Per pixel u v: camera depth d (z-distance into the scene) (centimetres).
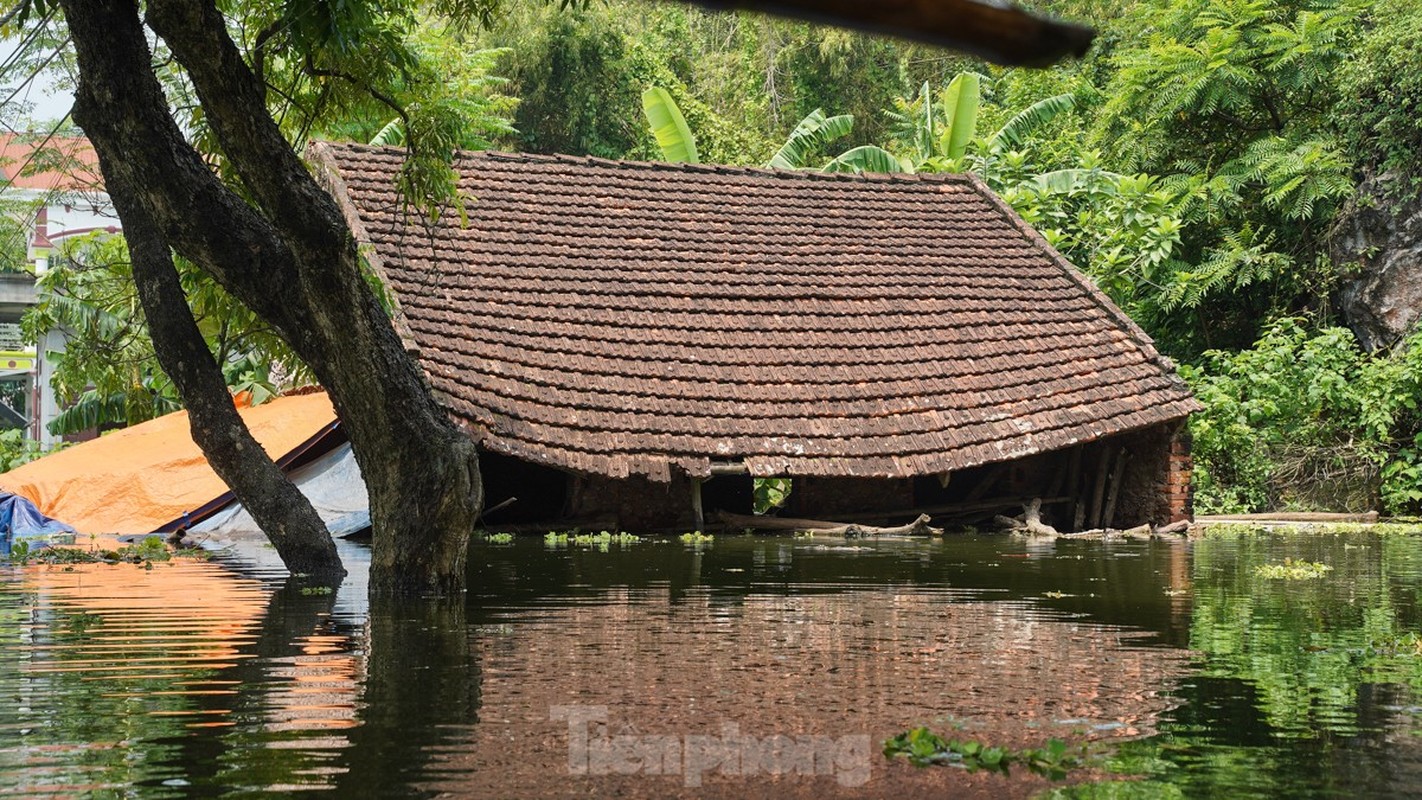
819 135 2808
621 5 3909
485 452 1645
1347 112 2436
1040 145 3030
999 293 1969
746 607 909
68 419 2155
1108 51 3206
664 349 1725
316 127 1130
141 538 1506
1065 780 452
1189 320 2559
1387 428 2195
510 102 2914
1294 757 486
